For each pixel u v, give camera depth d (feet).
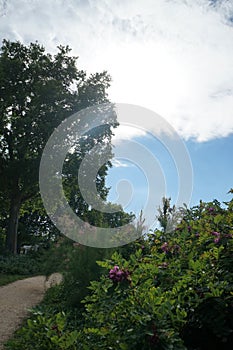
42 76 79.87
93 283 11.94
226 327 10.46
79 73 81.97
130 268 11.85
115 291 11.34
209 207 18.81
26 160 72.69
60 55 81.30
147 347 8.96
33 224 115.96
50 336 10.14
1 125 73.26
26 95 76.84
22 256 66.39
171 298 10.52
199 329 10.79
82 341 10.37
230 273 11.82
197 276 11.53
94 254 23.00
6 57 78.33
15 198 77.15
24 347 10.84
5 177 74.08
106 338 10.07
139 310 9.49
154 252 15.81
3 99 75.72
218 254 12.41
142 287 10.70
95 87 80.43
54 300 25.76
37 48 80.94
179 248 14.90
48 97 74.33
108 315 10.63
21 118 73.36
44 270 32.40
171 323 9.71
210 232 14.42
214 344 10.83
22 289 37.47
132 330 9.27
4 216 93.71
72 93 80.28
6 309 26.37
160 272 12.01
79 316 19.88
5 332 20.35
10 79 77.05
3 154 75.97
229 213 16.12
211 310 10.69
